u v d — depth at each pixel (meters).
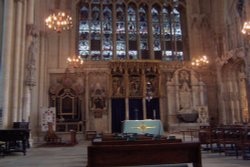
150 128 15.73
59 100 26.47
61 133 24.69
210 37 30.06
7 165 10.29
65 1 28.67
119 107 27.59
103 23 29.78
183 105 27.50
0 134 13.69
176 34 30.67
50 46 27.61
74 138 19.75
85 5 29.95
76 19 29.31
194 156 7.47
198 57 28.70
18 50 16.89
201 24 30.30
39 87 24.61
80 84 27.05
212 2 30.20
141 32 30.17
